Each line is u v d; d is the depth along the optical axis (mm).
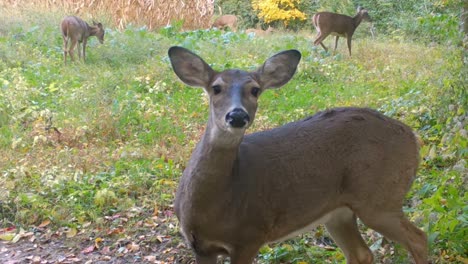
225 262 3797
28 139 5344
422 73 7352
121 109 5832
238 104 3107
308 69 7586
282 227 3324
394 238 3408
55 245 4055
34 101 6262
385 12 14086
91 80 7133
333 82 7398
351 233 3535
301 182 3307
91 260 3912
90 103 6164
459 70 4793
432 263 3564
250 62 7934
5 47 7984
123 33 9695
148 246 4004
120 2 12148
